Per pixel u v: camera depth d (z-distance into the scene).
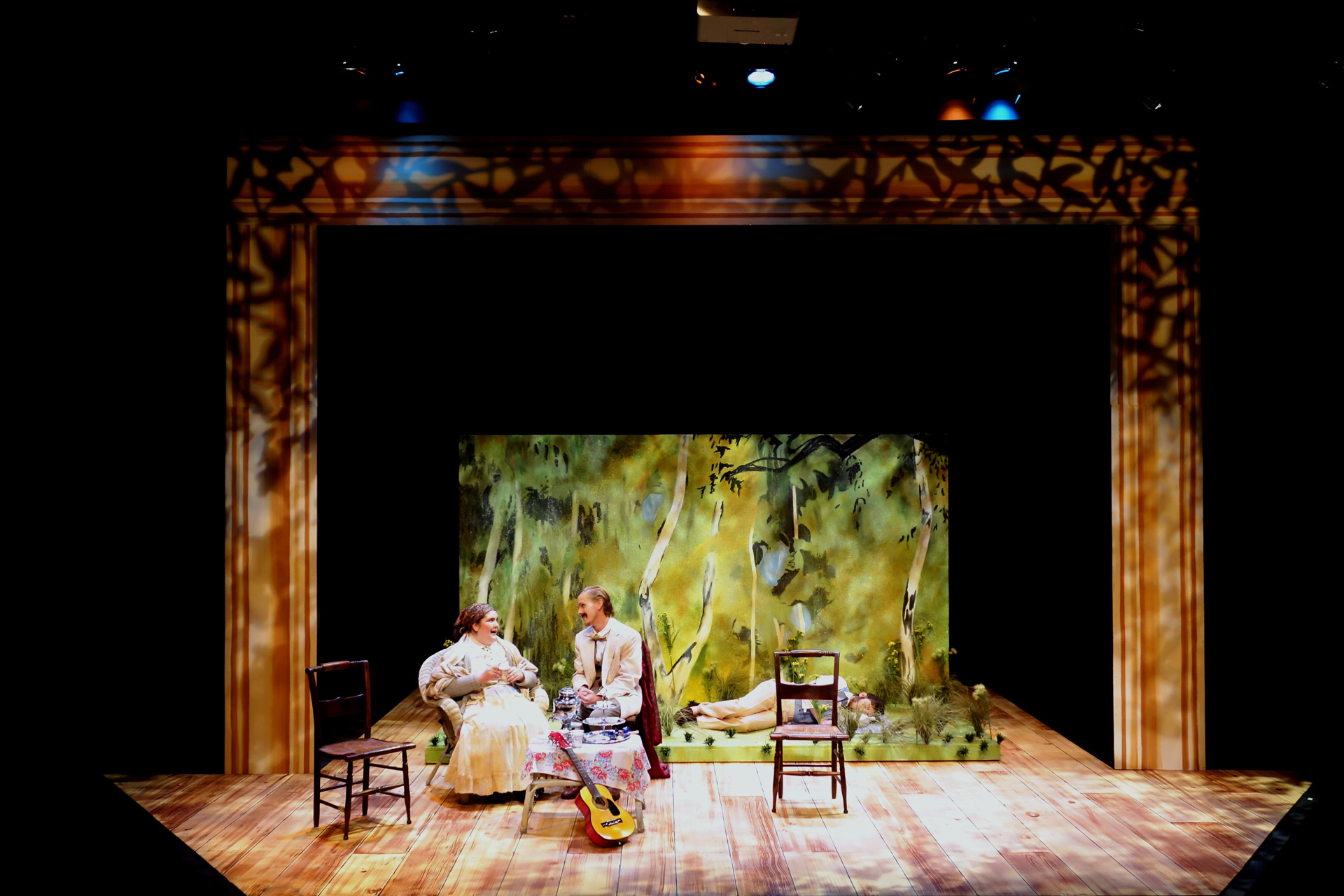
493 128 5.59
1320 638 5.58
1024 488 6.88
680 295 6.55
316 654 5.66
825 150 5.64
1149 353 5.68
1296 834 4.57
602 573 6.46
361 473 6.32
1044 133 5.64
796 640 6.45
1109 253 5.71
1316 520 5.58
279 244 5.61
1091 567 5.91
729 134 5.63
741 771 5.66
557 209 5.63
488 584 6.47
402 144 5.59
